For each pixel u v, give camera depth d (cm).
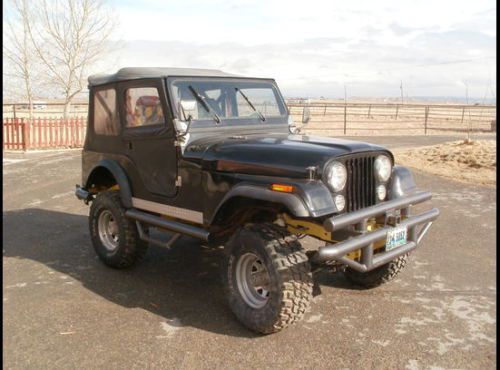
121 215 529
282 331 405
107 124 552
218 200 425
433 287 497
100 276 535
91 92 577
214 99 491
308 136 485
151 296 480
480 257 586
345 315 435
